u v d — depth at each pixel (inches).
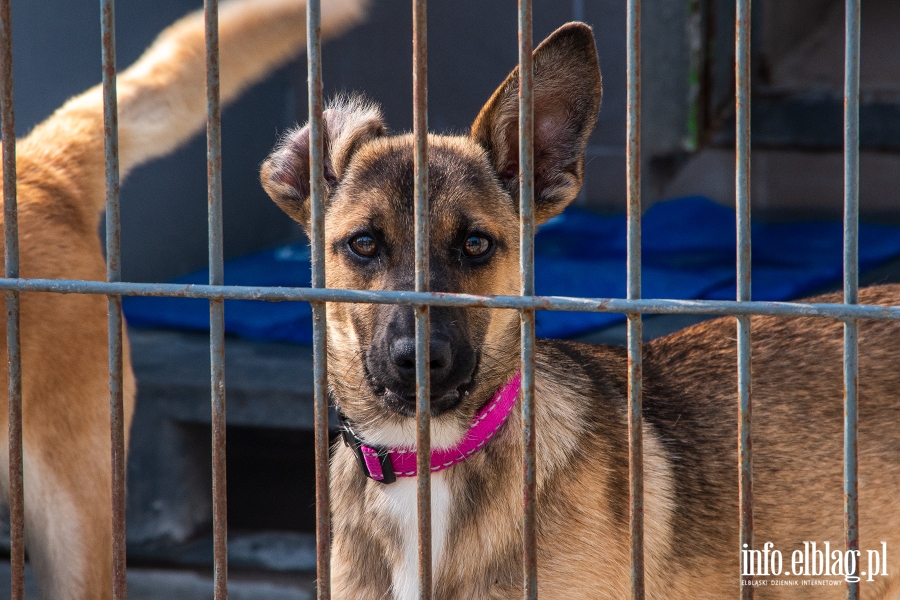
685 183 403.2
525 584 89.5
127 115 180.2
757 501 133.7
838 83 422.0
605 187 406.6
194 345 258.1
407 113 407.2
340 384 128.1
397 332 114.4
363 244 124.9
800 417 138.0
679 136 335.6
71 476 162.2
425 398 88.5
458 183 124.3
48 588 164.6
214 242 90.7
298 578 205.6
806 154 399.9
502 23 400.8
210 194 90.3
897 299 143.9
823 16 549.0
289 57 194.9
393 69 405.1
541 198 129.4
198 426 229.3
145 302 297.7
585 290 282.2
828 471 136.2
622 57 397.7
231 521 227.6
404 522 124.0
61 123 180.9
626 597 125.9
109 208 92.1
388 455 123.0
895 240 337.7
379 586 126.0
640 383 85.9
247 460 255.8
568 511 121.4
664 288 280.4
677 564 131.8
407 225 122.6
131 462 223.6
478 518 121.4
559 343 145.1
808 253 324.5
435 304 87.3
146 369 232.4
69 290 92.9
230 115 350.6
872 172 398.3
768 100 400.8
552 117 126.3
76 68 275.3
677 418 140.6
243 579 205.5
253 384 219.6
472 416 121.5
